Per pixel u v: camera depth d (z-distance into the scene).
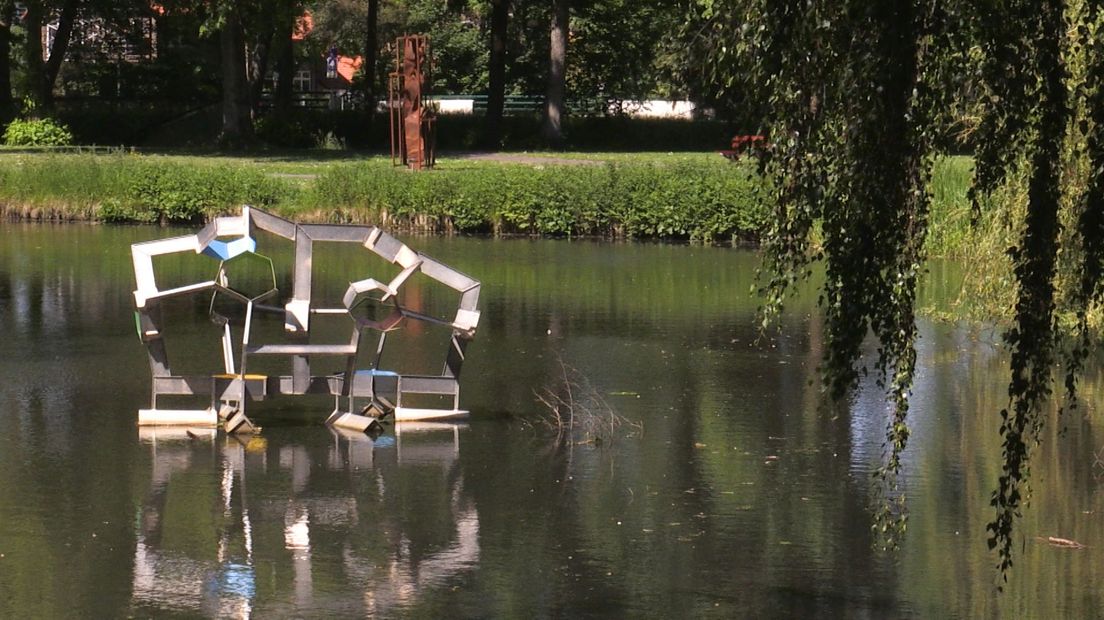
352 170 57.03
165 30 94.25
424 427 22.72
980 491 19.09
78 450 20.59
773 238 11.12
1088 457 21.14
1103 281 11.37
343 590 14.87
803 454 21.11
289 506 17.97
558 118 90.00
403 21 125.69
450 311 35.78
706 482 19.44
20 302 35.06
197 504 17.95
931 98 10.73
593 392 25.69
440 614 14.15
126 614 14.05
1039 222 10.76
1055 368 27.42
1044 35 10.50
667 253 49.69
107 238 50.75
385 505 18.06
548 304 37.03
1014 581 15.45
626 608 14.40
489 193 55.12
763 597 14.78
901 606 14.57
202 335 31.47
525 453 20.97
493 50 91.75
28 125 84.06
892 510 18.14
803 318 35.03
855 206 10.73
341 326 33.56
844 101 10.66
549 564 15.83
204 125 90.25
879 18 10.41
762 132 10.89
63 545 16.23
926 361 29.17
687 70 11.25
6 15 87.94
